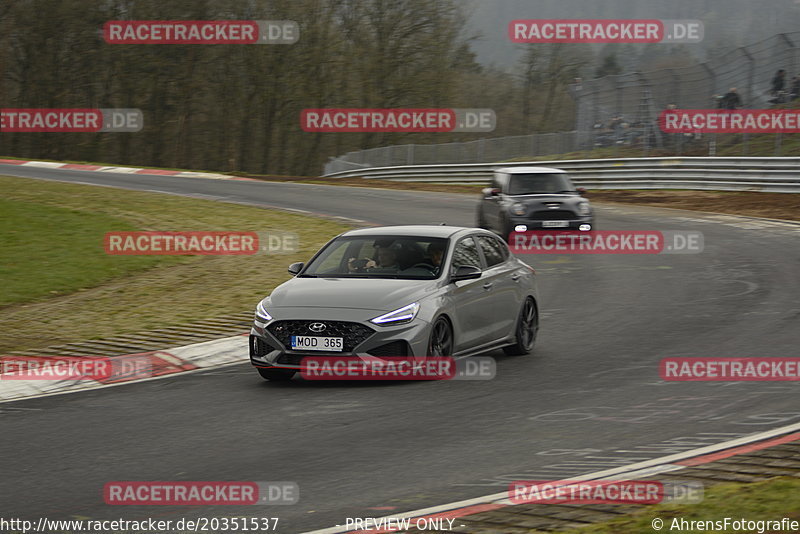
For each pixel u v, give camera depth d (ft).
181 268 217.77
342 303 109.50
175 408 101.24
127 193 376.27
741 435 83.82
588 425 89.35
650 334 139.03
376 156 564.71
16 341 146.41
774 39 377.50
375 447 83.20
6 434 92.17
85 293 191.52
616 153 457.27
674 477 70.23
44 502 70.33
